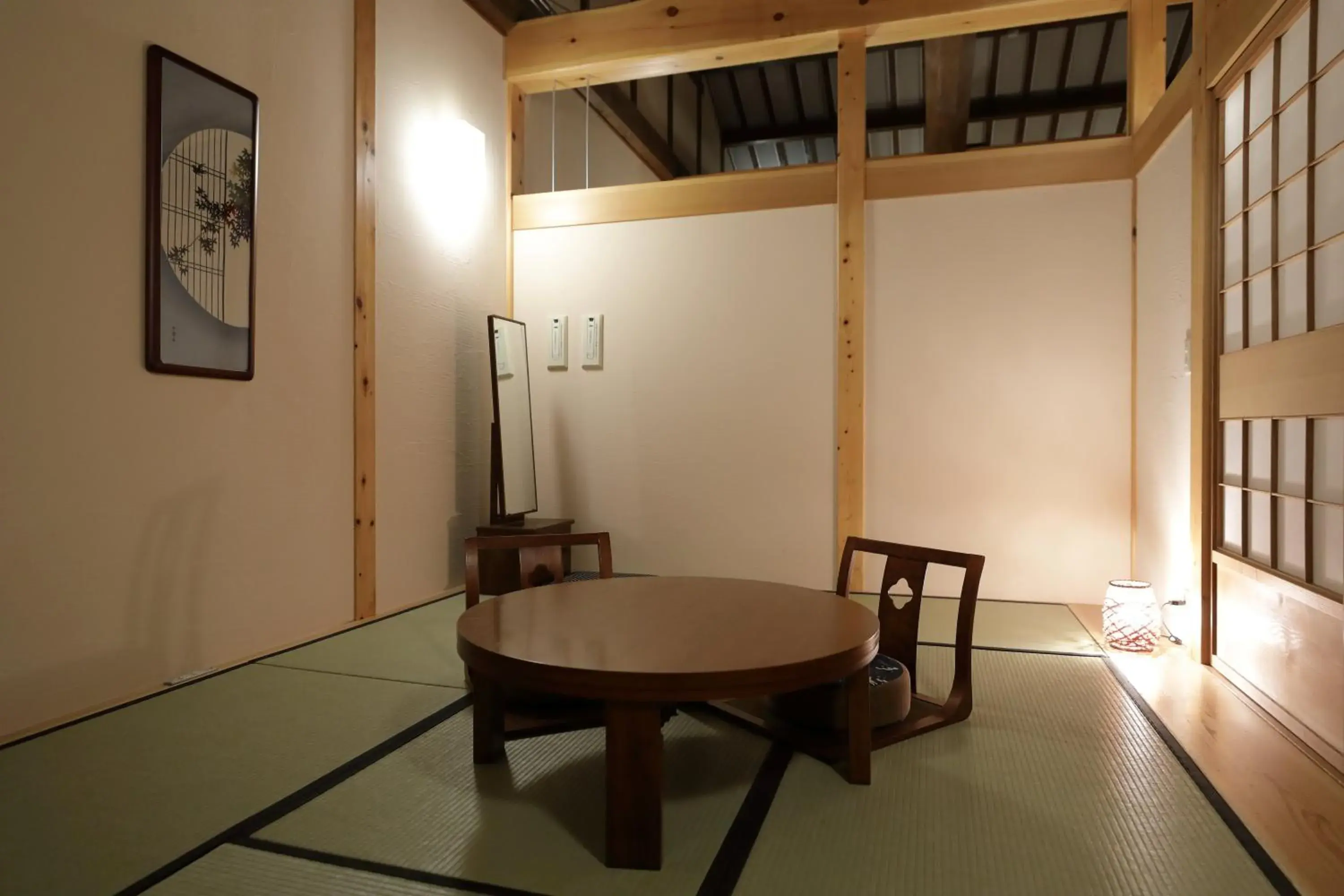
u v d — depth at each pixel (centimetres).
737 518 418
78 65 220
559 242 447
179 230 250
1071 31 602
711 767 187
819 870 142
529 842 153
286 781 179
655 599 207
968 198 384
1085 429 371
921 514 390
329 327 317
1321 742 192
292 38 299
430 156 383
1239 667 246
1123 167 366
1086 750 195
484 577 386
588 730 211
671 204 428
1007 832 155
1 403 202
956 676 217
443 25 392
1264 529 233
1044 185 375
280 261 293
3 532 203
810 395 407
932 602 372
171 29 248
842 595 241
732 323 418
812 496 406
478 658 161
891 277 393
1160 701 231
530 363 452
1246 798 170
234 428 273
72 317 219
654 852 143
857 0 386
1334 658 188
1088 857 146
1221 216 267
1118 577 368
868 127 733
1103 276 369
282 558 294
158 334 242
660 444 430
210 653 264
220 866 144
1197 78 276
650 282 432
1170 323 314
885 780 179
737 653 156
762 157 880
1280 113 222
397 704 229
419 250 376
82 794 172
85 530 223
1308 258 205
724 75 739
